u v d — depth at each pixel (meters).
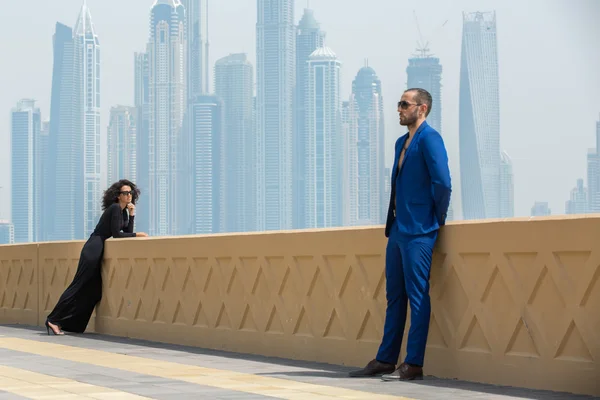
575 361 7.19
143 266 12.45
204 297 11.27
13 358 10.09
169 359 9.95
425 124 8.30
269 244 10.17
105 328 13.27
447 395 7.16
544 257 7.39
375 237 8.88
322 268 9.49
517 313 7.62
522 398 6.98
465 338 8.09
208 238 11.16
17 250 15.59
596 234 7.02
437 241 8.31
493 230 7.80
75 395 7.25
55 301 14.55
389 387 7.64
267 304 10.24
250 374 8.55
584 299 7.12
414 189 8.19
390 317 8.34
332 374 8.53
